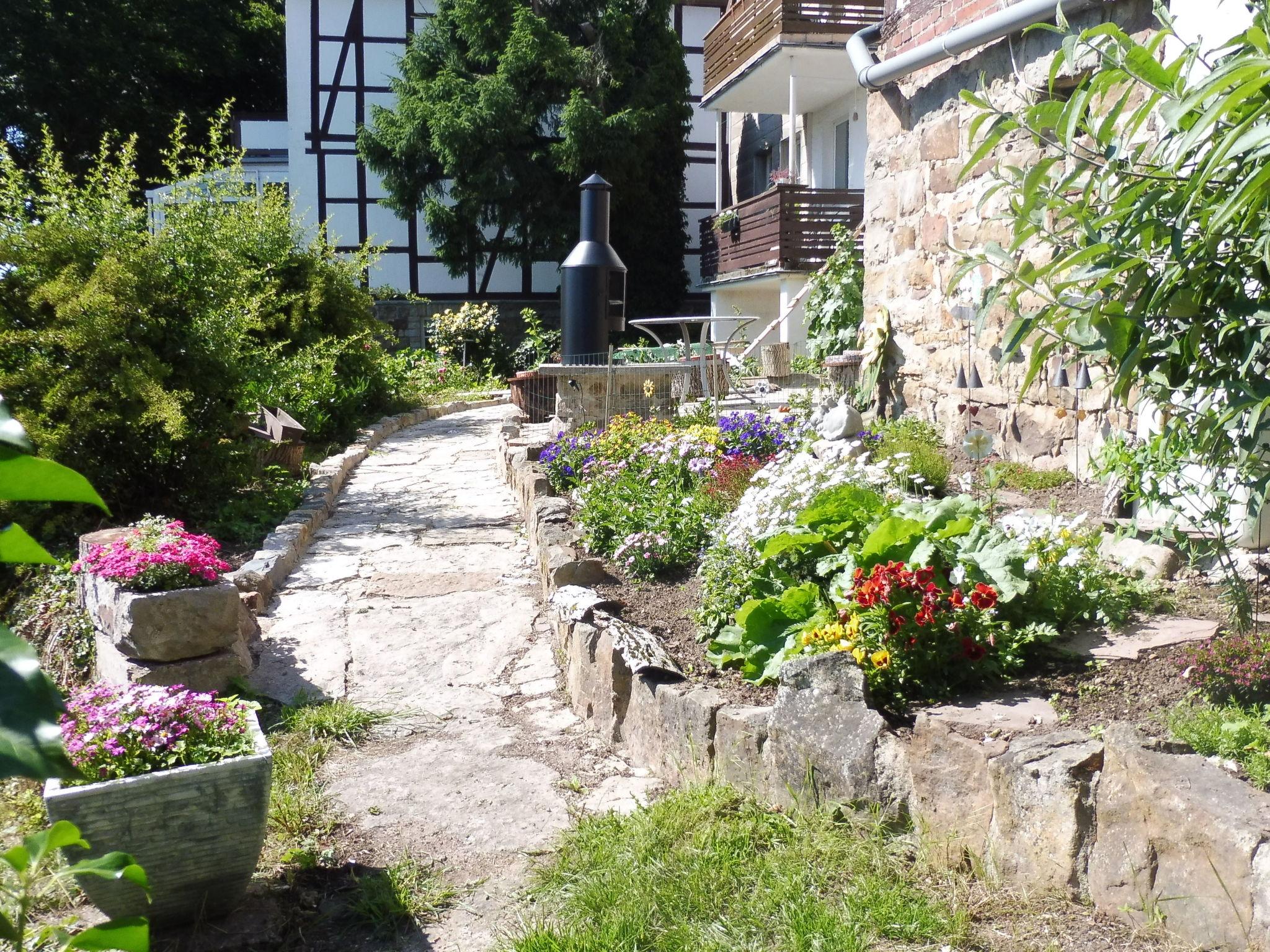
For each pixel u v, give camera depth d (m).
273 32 29.17
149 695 2.82
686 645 4.06
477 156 20.17
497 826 3.26
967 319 6.40
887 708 3.04
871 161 8.16
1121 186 2.64
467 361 19.23
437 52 21.05
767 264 15.55
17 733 0.81
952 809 2.64
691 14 22.62
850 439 6.57
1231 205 2.16
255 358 8.13
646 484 6.02
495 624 5.18
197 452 6.79
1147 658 3.07
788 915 2.47
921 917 2.38
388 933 2.71
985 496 5.34
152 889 2.64
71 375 6.19
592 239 12.57
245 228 10.56
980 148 2.80
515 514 7.52
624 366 9.76
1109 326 2.56
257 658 4.74
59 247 6.46
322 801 3.44
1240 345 2.50
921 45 6.83
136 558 4.25
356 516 7.62
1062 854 2.38
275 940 2.70
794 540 3.80
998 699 2.95
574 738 3.94
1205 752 2.47
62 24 23.22
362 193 21.88
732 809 3.04
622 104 20.73
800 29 13.80
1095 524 4.44
